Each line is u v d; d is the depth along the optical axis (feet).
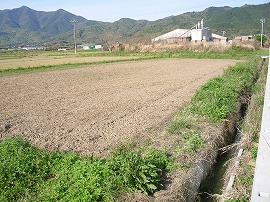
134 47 253.24
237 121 44.47
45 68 135.13
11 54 313.73
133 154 25.29
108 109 51.78
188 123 38.29
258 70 98.22
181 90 69.51
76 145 34.37
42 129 41.24
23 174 25.30
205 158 29.86
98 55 231.91
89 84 83.15
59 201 21.27
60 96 65.67
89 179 22.76
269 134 27.17
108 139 36.06
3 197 22.74
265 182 18.53
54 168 26.58
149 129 39.22
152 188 22.48
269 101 40.34
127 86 77.92
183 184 24.16
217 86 55.36
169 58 190.39
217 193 26.94
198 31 283.38
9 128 42.22
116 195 21.25
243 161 28.71
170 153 29.45
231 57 176.04
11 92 72.49
